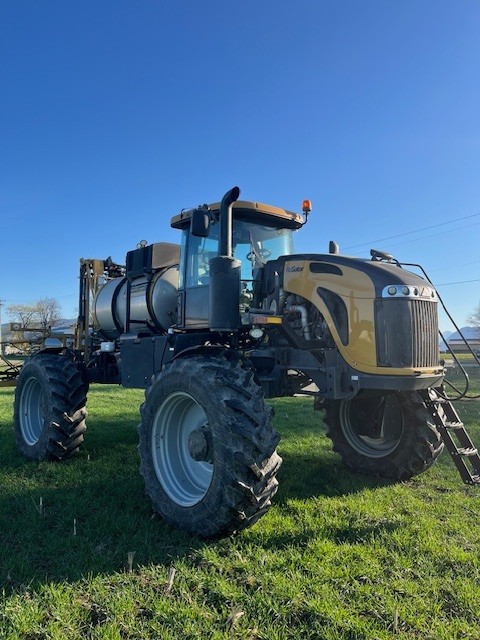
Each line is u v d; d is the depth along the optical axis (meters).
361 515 4.00
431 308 4.14
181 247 5.27
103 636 2.40
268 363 4.52
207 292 4.81
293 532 3.63
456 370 16.12
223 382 3.63
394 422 5.07
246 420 3.50
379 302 3.96
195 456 3.68
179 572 3.03
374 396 4.73
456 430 4.48
